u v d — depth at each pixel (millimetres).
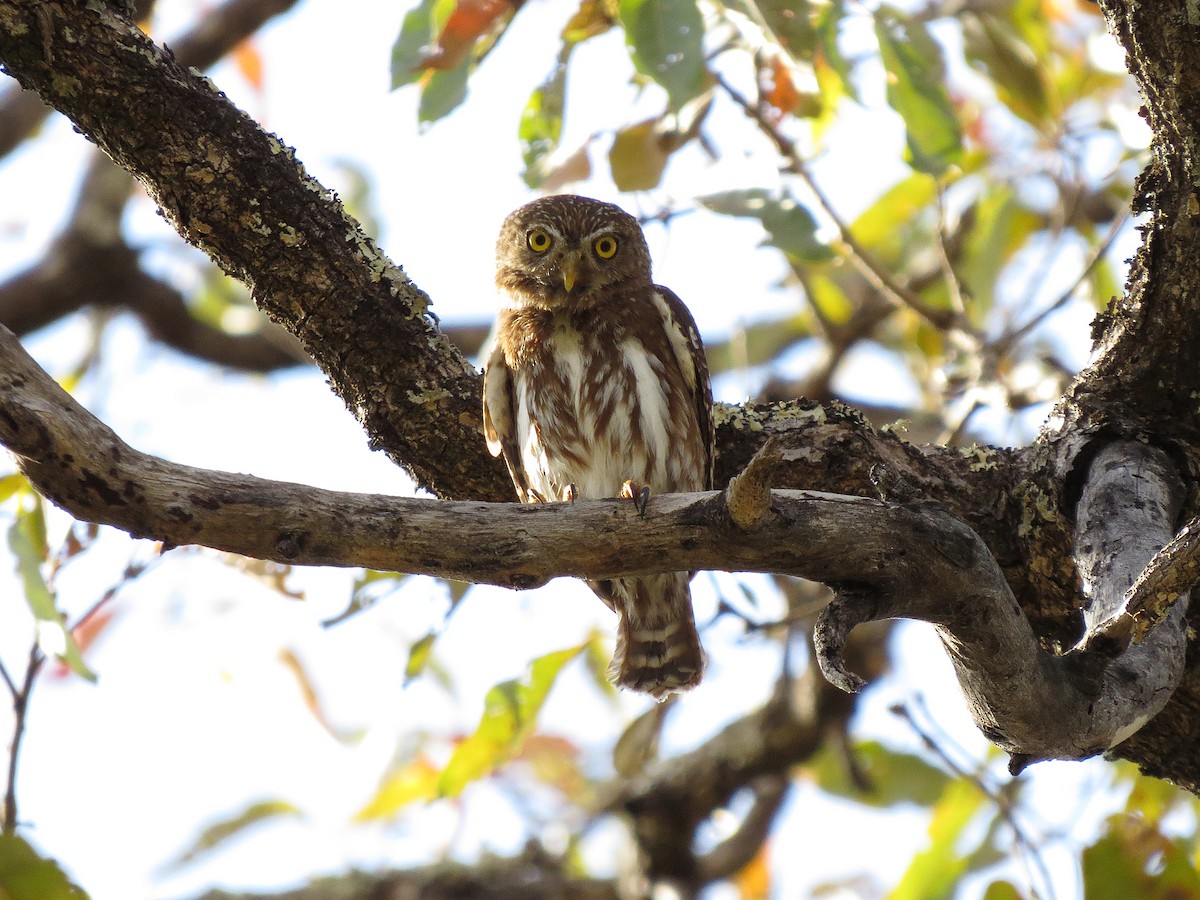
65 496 6137
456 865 14891
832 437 9305
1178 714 8672
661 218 11219
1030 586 9055
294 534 6410
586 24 10406
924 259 15898
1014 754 7027
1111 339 8828
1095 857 10086
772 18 9539
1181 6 7105
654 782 13984
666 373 10688
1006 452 9219
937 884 12289
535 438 10789
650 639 11133
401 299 9094
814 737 13609
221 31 16359
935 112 9641
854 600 6699
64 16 8156
